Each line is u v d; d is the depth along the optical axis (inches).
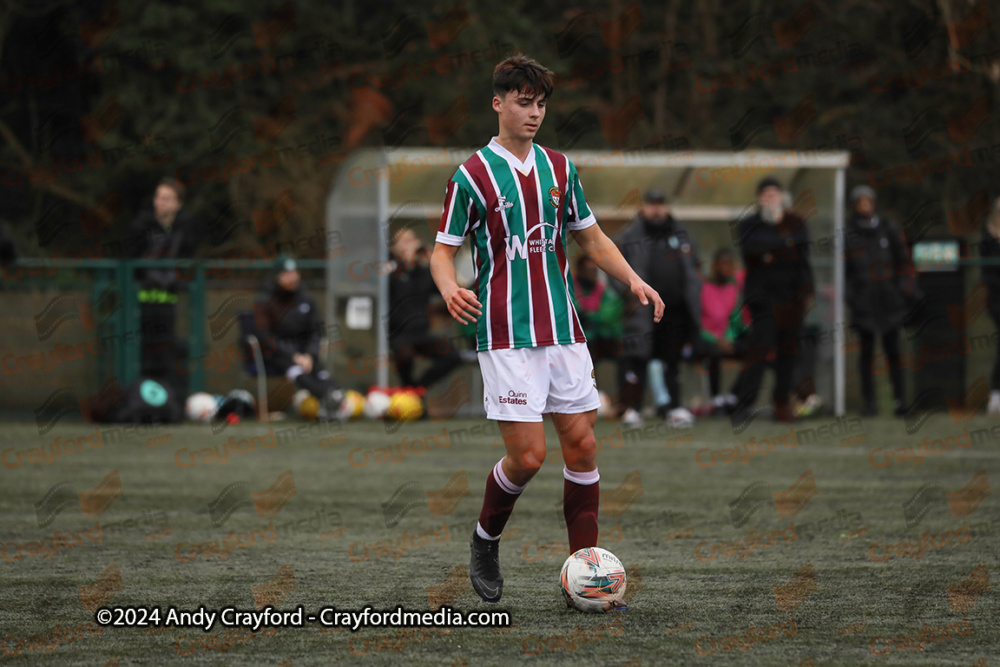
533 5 3024.1
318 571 730.2
